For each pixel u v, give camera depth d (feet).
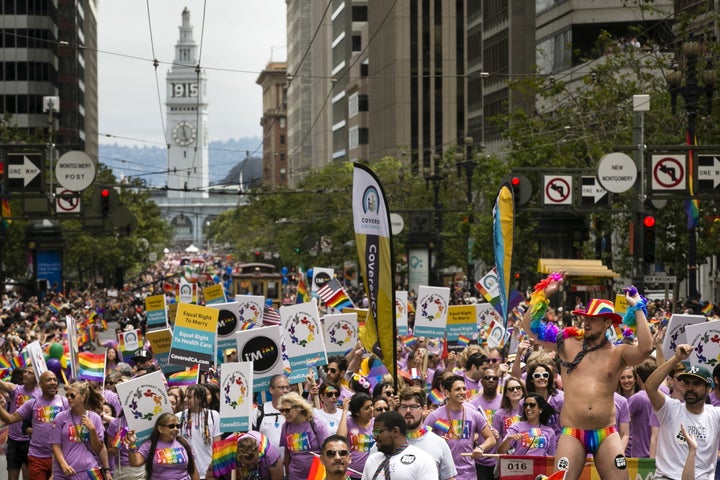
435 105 494.18
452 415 57.82
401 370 78.64
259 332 65.51
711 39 166.50
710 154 121.49
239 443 54.70
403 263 319.47
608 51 212.02
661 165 121.80
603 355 40.63
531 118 217.77
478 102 394.73
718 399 57.21
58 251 266.57
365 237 61.36
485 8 375.66
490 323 98.78
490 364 71.82
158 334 82.74
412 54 491.72
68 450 61.82
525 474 51.85
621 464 40.29
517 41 347.15
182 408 63.41
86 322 156.25
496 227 70.95
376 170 355.15
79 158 144.87
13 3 549.54
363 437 54.85
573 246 207.41
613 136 187.42
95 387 62.75
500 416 59.93
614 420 40.65
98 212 147.02
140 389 56.59
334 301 98.17
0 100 550.36
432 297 86.43
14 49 549.95
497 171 222.69
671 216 160.45
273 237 473.26
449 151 331.57
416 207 327.26
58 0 606.96
